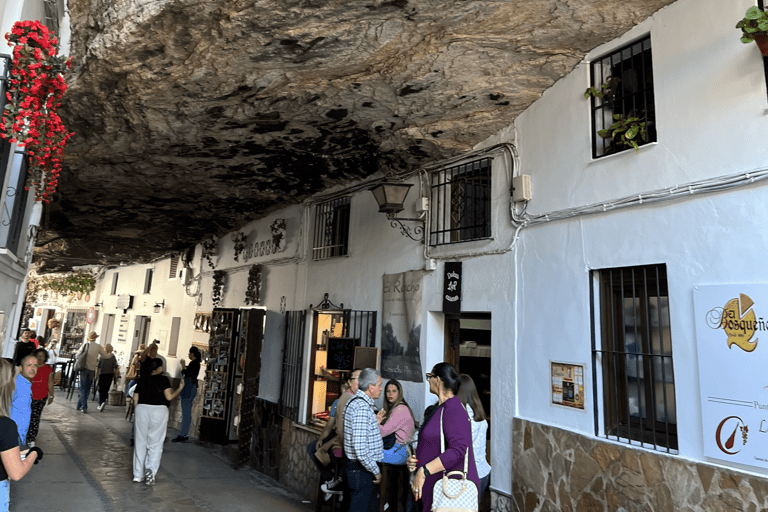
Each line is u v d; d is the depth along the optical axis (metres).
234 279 11.53
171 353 14.12
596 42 4.65
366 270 7.53
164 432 7.14
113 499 6.04
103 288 21.11
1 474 3.04
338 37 4.39
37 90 4.46
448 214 6.43
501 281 5.54
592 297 4.59
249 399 9.30
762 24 3.31
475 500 3.45
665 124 4.16
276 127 6.08
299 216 9.27
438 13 4.13
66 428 10.61
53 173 5.77
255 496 7.02
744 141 3.63
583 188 4.75
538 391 4.96
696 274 3.83
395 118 5.77
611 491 4.14
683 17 4.10
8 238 5.45
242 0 3.95
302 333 8.20
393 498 5.60
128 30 4.37
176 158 7.13
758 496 3.27
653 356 4.13
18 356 7.09
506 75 5.00
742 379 3.44
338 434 5.44
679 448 3.80
